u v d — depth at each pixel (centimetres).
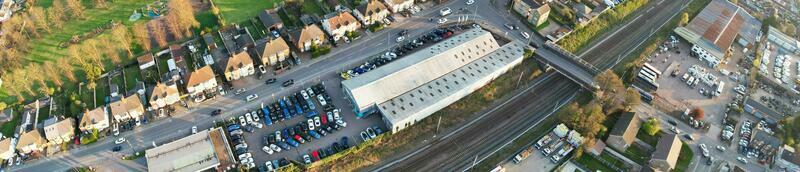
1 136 16438
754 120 18662
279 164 15588
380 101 17188
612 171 16400
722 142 17575
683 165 16600
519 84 19350
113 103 16775
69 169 15375
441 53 18838
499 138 17200
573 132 16925
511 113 18188
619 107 18075
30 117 16950
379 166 16075
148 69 19162
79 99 17700
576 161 16562
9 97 17862
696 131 17875
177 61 19325
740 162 16950
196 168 15175
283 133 16662
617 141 16725
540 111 18350
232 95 18038
